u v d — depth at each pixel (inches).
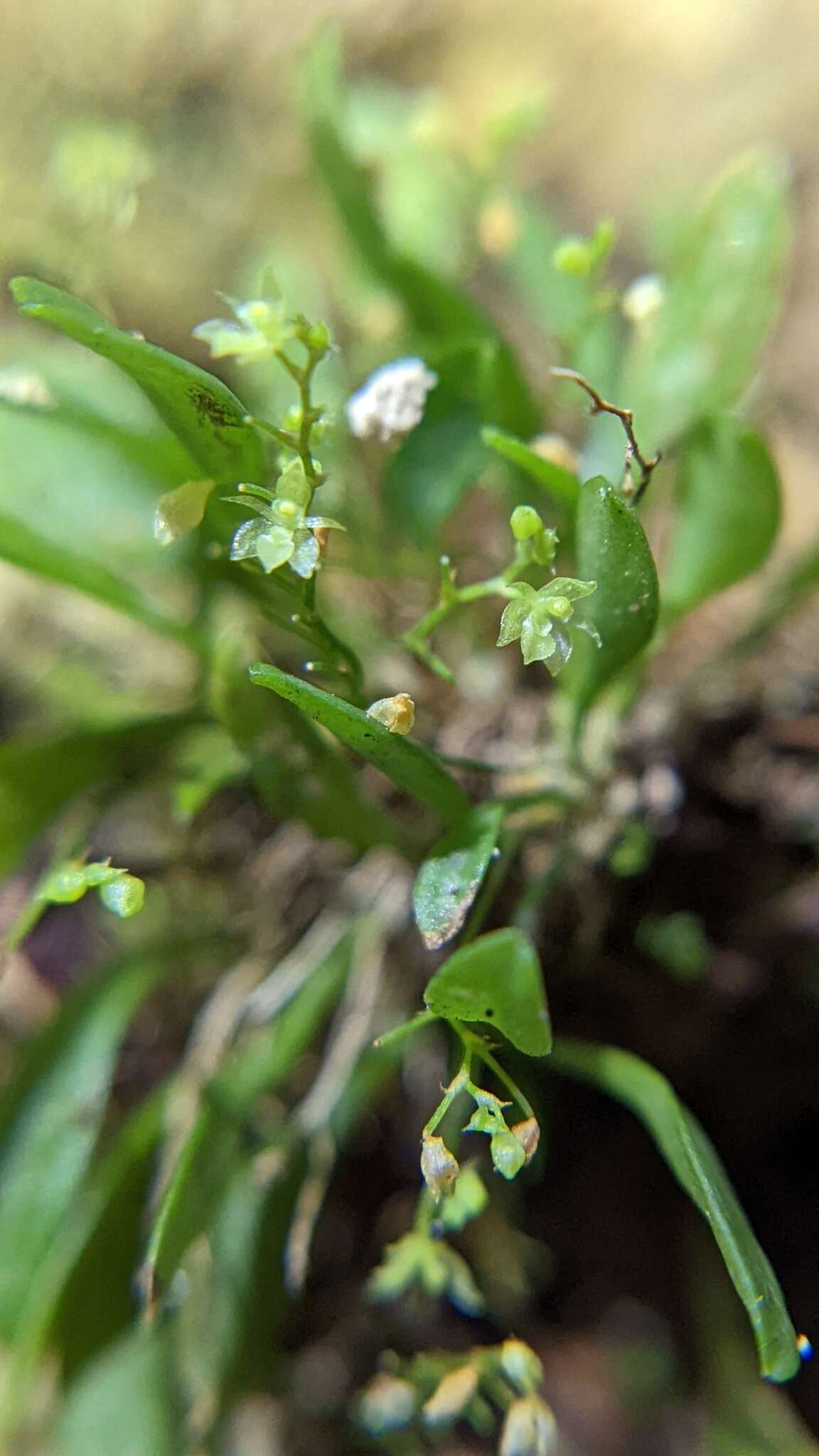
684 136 5.4
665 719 3.7
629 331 4.6
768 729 3.7
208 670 3.4
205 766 3.6
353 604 3.9
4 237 4.4
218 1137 3.3
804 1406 3.8
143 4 5.0
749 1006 3.7
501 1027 2.6
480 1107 2.5
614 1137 4.0
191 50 5.0
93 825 3.8
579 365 3.7
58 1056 3.5
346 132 3.7
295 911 3.8
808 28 5.3
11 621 4.4
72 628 4.3
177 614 4.0
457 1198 2.9
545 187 5.4
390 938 3.7
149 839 4.0
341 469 3.6
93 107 4.9
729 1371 3.8
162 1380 3.5
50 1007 4.0
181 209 4.8
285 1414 3.8
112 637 4.3
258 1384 3.4
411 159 4.2
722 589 3.4
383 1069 3.6
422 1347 3.8
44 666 4.1
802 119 5.2
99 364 3.7
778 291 3.4
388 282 3.7
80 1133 3.4
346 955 3.6
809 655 3.9
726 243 3.5
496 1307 3.8
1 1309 3.2
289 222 4.9
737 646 3.7
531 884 3.5
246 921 3.8
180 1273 3.3
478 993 2.5
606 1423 3.9
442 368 3.2
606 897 3.6
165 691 4.1
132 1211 3.3
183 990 4.0
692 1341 3.9
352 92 4.3
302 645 3.7
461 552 3.6
